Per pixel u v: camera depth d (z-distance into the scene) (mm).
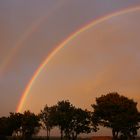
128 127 86688
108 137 91875
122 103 87375
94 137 94000
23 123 103000
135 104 89438
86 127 96375
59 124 96812
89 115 96938
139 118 87062
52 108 100250
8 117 105250
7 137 102688
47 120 100688
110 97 89750
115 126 85750
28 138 102188
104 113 88188
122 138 87250
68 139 97375
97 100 90938
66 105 99125
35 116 103562
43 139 102250
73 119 96875
